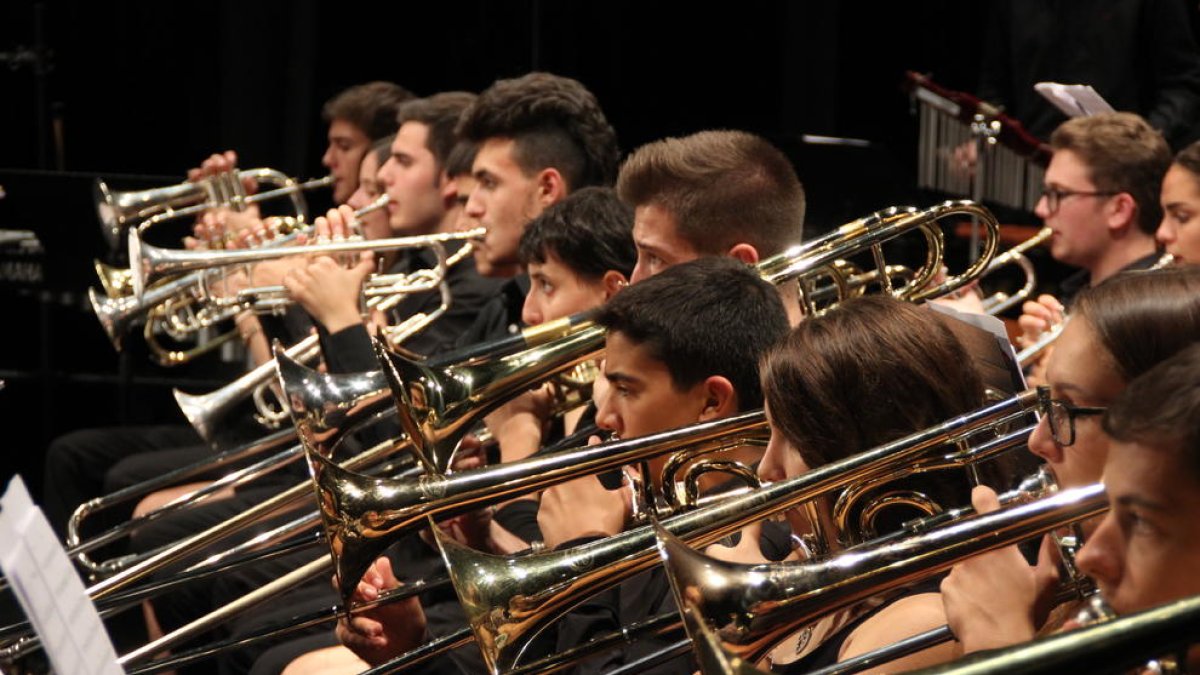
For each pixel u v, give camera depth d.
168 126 18.88
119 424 17.45
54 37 18.81
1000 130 14.79
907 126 18.22
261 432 12.66
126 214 14.31
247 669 9.29
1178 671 3.68
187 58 18.62
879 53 18.25
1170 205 10.02
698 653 3.84
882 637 5.38
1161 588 3.82
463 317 11.77
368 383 8.29
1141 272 4.99
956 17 18.14
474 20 18.56
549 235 9.40
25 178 15.09
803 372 5.80
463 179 11.95
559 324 7.64
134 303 12.11
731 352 7.14
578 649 5.73
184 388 16.38
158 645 7.13
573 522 7.33
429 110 12.95
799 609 4.76
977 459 5.59
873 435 5.71
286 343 12.78
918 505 5.69
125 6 18.66
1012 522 4.68
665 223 8.93
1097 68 15.09
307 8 17.48
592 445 6.39
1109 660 3.19
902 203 14.91
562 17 18.23
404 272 12.62
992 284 14.64
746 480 6.38
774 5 18.31
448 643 6.37
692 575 4.75
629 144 18.59
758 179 8.95
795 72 17.69
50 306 17.52
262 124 17.59
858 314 5.88
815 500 5.82
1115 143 11.26
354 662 8.21
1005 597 4.80
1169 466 3.76
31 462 17.62
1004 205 15.05
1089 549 4.01
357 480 6.40
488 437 9.10
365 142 15.10
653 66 18.48
